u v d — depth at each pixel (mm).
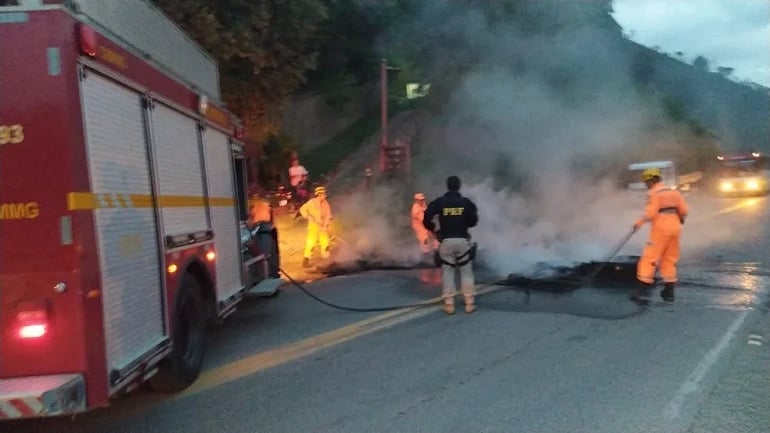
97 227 4121
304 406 5164
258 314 8680
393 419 4805
